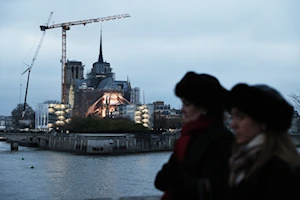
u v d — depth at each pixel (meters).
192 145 4.86
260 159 3.97
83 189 54.66
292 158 3.87
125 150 136.88
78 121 177.00
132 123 178.88
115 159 106.75
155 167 85.12
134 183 60.50
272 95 4.17
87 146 130.75
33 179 64.56
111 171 77.06
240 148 4.34
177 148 5.15
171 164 5.14
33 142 187.00
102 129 166.75
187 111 5.29
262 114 4.14
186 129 5.14
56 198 47.78
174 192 4.72
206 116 5.15
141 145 145.25
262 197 3.84
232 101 4.46
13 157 112.31
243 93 4.30
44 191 52.81
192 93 5.16
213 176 4.38
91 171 76.94
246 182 3.99
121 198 12.65
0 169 79.75
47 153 132.38
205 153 4.64
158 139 152.88
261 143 4.13
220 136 4.71
